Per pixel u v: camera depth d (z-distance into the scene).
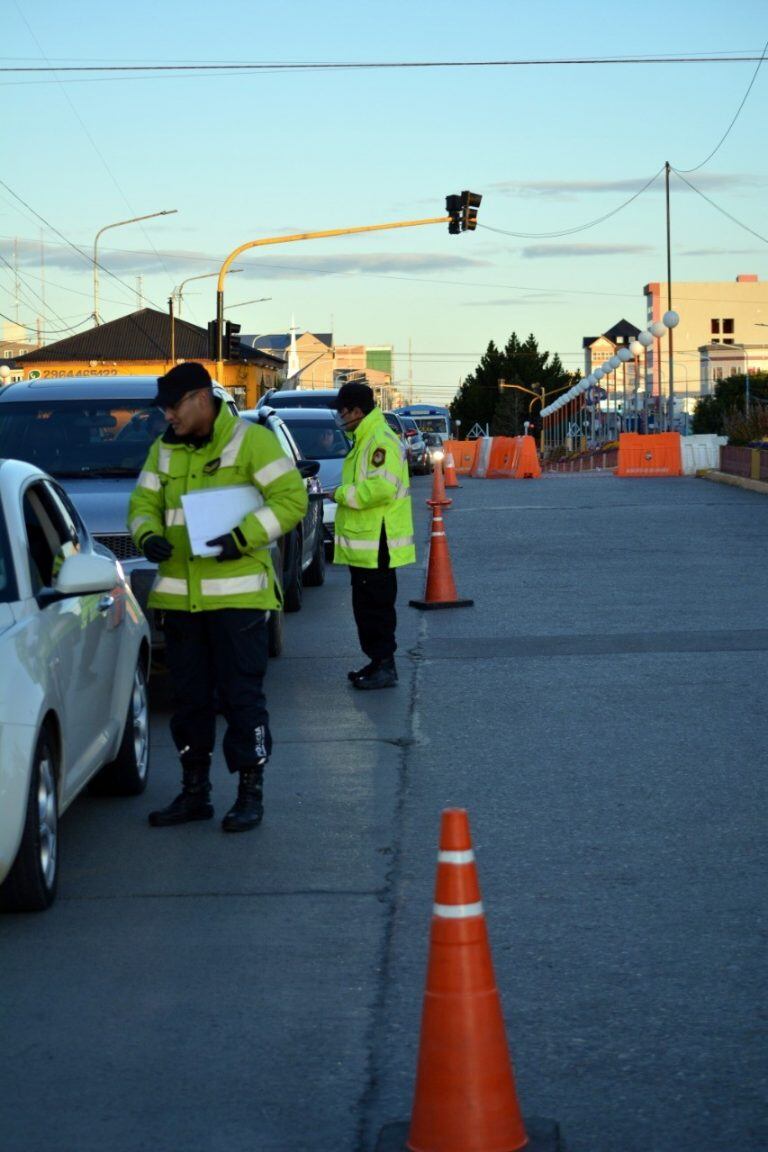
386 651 13.74
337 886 7.95
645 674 13.96
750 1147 4.95
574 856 8.38
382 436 13.46
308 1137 5.10
